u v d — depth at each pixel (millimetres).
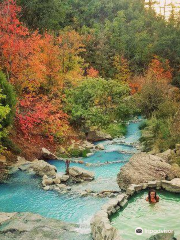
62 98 30984
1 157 22297
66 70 36562
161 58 62188
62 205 15844
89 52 54656
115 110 35781
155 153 23969
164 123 27453
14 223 13422
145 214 14312
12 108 21797
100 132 30844
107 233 11484
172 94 37719
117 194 16953
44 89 32656
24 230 12844
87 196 16859
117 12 86188
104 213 13320
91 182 19141
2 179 19641
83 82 30891
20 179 19719
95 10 83562
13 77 27578
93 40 57781
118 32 71875
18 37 28734
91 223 12883
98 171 21484
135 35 71312
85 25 70250
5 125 21531
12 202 16297
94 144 29234
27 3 41000
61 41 36688
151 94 32469
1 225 13312
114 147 28078
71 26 58688
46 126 27781
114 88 33156
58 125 27797
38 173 20453
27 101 26906
